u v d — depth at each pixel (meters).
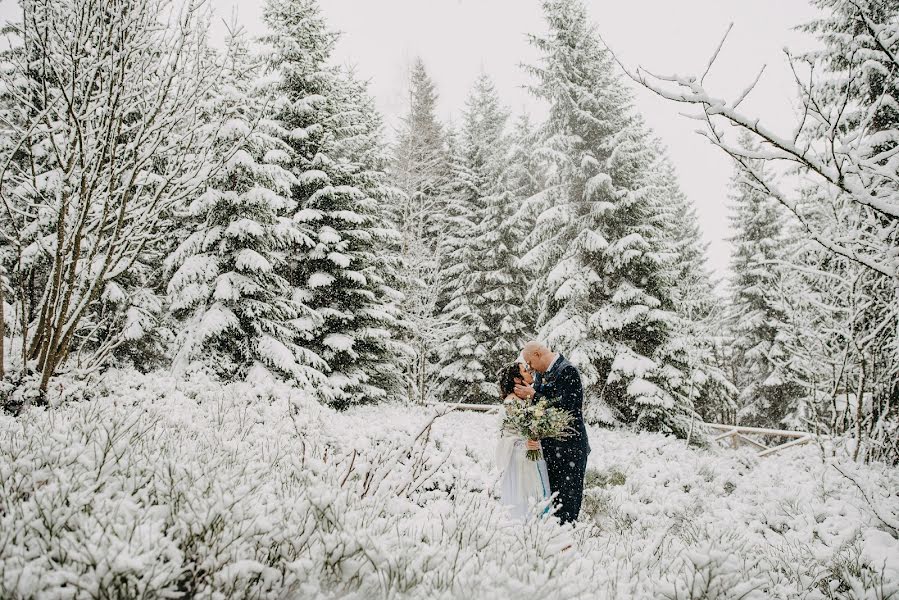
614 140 14.14
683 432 12.25
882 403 5.91
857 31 7.77
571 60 14.84
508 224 20.00
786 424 20.72
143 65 4.05
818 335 6.04
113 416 2.86
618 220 14.40
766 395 21.75
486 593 1.67
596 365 13.95
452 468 4.94
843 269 5.65
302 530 1.86
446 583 1.77
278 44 14.23
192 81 4.19
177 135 4.26
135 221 4.28
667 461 7.50
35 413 3.25
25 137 3.73
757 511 4.90
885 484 4.91
